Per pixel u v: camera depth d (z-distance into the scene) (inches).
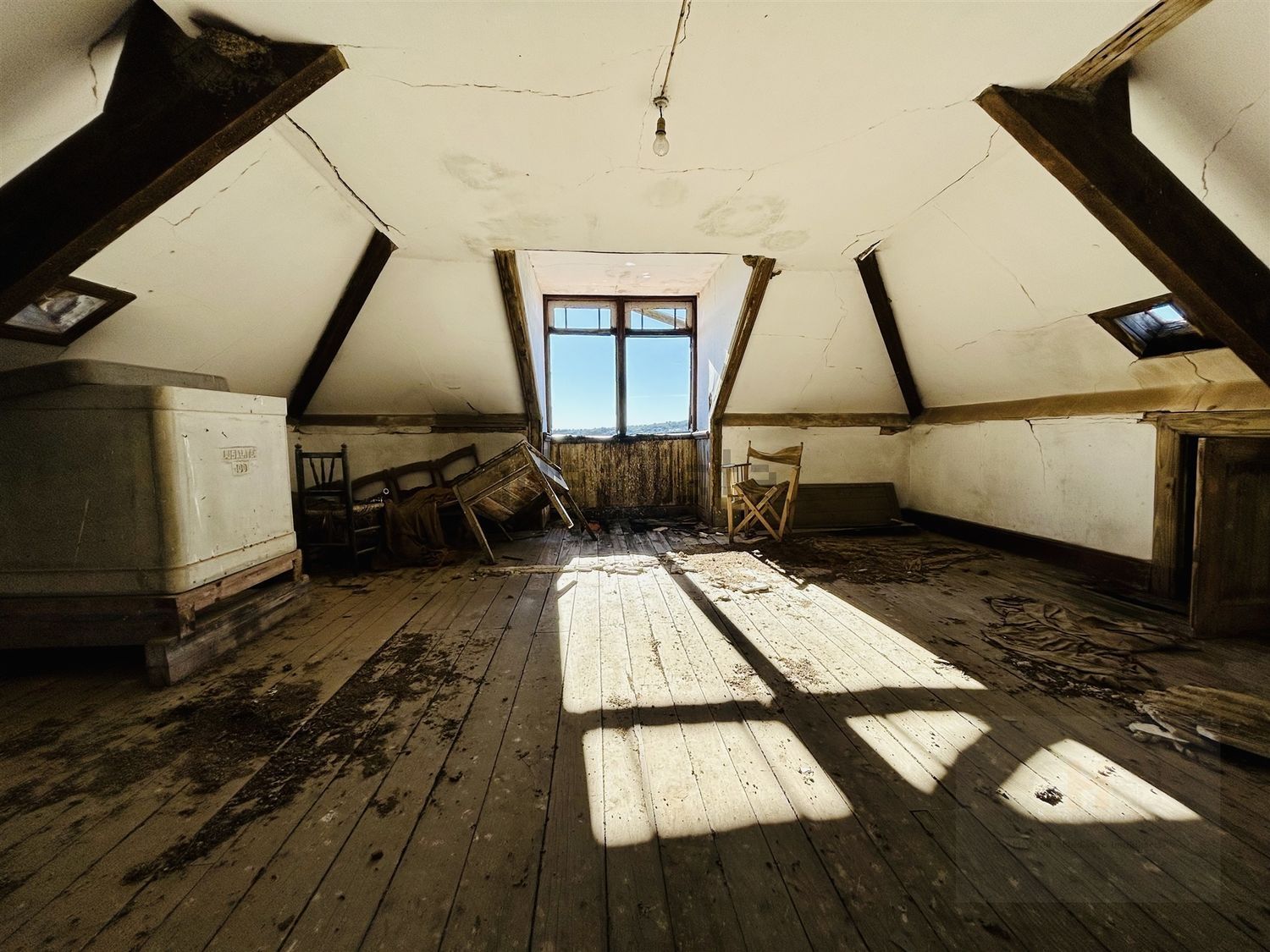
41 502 86.3
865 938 43.4
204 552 94.6
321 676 90.3
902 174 108.7
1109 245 100.7
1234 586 101.3
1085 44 72.9
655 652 100.2
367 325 174.2
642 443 251.3
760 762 66.5
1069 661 93.0
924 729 73.2
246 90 73.0
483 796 60.6
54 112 66.4
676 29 70.7
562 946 43.0
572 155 102.2
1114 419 135.7
